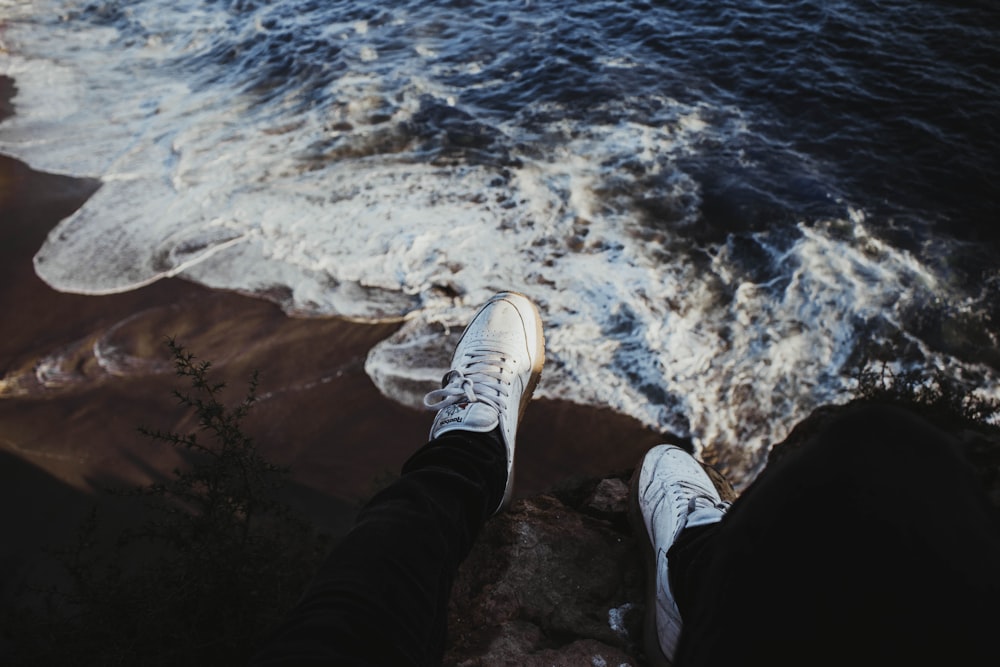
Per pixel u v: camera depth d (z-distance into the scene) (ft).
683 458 7.21
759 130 30.91
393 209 27.09
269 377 21.11
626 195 27.43
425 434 19.56
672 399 20.18
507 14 42.16
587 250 25.02
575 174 28.55
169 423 19.94
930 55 34.88
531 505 7.95
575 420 19.77
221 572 7.55
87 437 19.57
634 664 5.90
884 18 37.88
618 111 32.45
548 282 23.75
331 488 18.17
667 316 22.58
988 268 24.12
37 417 20.22
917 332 22.00
